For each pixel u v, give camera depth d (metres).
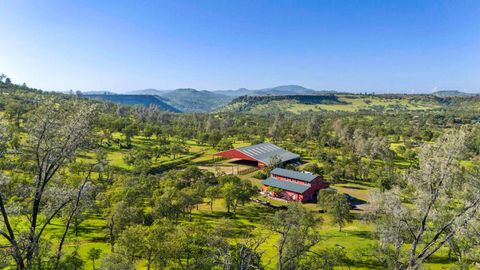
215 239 37.34
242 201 78.62
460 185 23.58
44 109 22.27
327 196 75.94
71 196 25.59
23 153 22.59
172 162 130.25
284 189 93.94
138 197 68.50
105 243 50.59
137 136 170.88
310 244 36.38
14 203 23.56
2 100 163.00
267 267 37.88
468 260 37.62
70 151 23.27
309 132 191.88
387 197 27.95
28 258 22.00
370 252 45.44
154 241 37.53
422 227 24.94
